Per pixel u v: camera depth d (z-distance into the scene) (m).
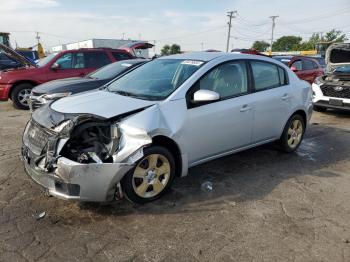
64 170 3.18
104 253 2.95
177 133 3.82
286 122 5.44
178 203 3.84
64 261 2.84
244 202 3.93
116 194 3.54
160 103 3.81
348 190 4.36
